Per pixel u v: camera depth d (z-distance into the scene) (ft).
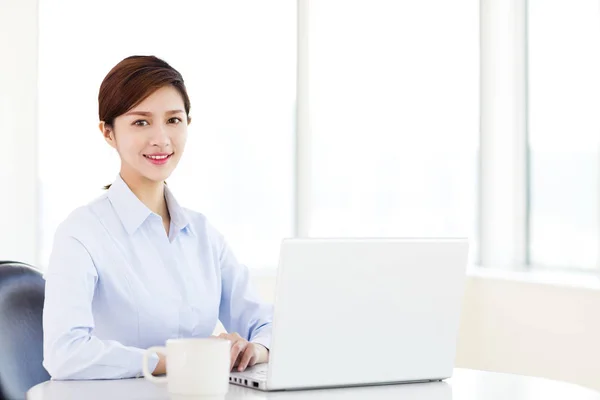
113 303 7.27
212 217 16.57
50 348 6.67
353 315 5.96
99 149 15.42
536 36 16.01
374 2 17.25
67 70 15.20
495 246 16.49
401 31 17.30
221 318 8.30
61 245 7.12
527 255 16.35
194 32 16.16
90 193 15.39
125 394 5.81
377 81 17.38
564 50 15.35
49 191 15.16
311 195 17.16
